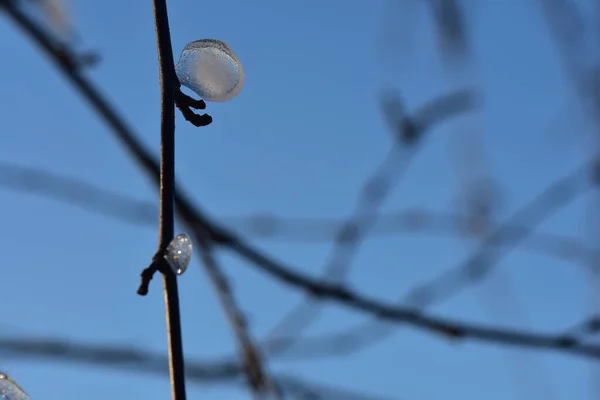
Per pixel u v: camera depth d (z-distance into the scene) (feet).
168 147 1.18
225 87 1.22
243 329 1.54
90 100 1.57
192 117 1.19
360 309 1.70
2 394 1.18
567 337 1.63
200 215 1.60
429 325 1.67
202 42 1.22
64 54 1.56
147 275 1.16
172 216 1.18
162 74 1.18
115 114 1.57
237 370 1.70
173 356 1.15
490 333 1.66
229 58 1.22
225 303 1.54
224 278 1.55
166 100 1.18
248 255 1.64
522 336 1.63
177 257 1.17
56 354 1.62
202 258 1.55
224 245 1.62
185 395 1.15
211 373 1.69
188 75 1.22
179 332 1.16
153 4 1.19
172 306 1.16
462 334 1.65
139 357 1.66
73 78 1.56
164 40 1.19
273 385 1.54
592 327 1.63
